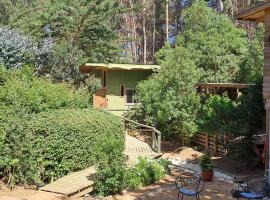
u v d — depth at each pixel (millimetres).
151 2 50750
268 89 14023
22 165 13906
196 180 12703
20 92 16688
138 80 29203
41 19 29547
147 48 53219
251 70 26078
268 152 14055
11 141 13906
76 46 28703
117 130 17250
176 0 50125
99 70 29453
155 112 23062
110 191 13078
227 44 27094
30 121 14391
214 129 17156
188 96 21469
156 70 26781
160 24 52531
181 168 17312
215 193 12828
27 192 13141
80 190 12945
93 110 18359
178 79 21656
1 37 21156
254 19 15703
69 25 30156
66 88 19984
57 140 14641
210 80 26312
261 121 16344
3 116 14617
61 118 15164
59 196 12531
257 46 26516
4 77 18469
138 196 12781
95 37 31781
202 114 21203
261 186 13102
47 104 17297
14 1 39688
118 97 28719
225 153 18906
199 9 29484
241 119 16266
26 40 22344
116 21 40500
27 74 19328
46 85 18688
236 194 11219
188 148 21656
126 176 13648
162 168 15594
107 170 13023
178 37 30062
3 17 34062
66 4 30609
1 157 13781
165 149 21969
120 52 35000
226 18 29375
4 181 13961
